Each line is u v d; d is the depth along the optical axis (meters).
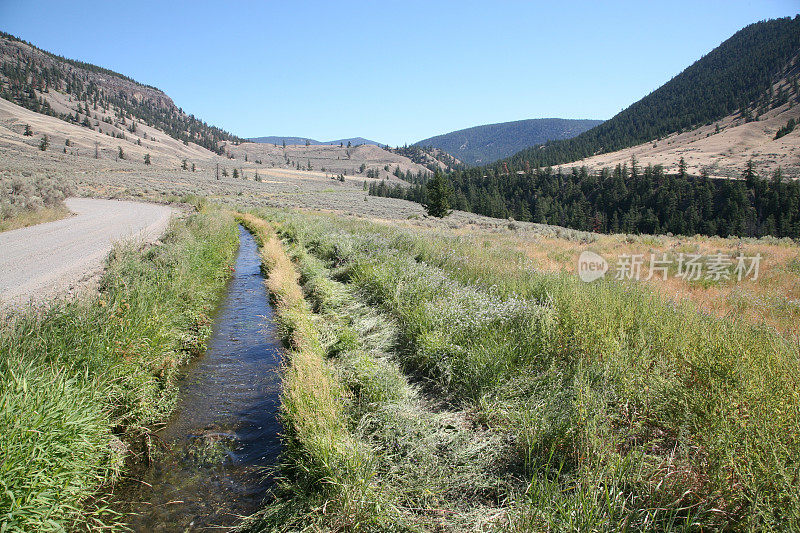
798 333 4.93
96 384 4.01
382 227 21.12
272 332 7.78
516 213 116.00
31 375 3.35
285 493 3.44
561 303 5.89
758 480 2.52
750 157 147.88
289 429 4.05
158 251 9.88
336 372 5.04
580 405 3.35
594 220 101.00
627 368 3.90
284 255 14.02
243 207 44.53
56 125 177.25
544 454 3.43
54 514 2.87
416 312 6.46
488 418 4.11
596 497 2.66
